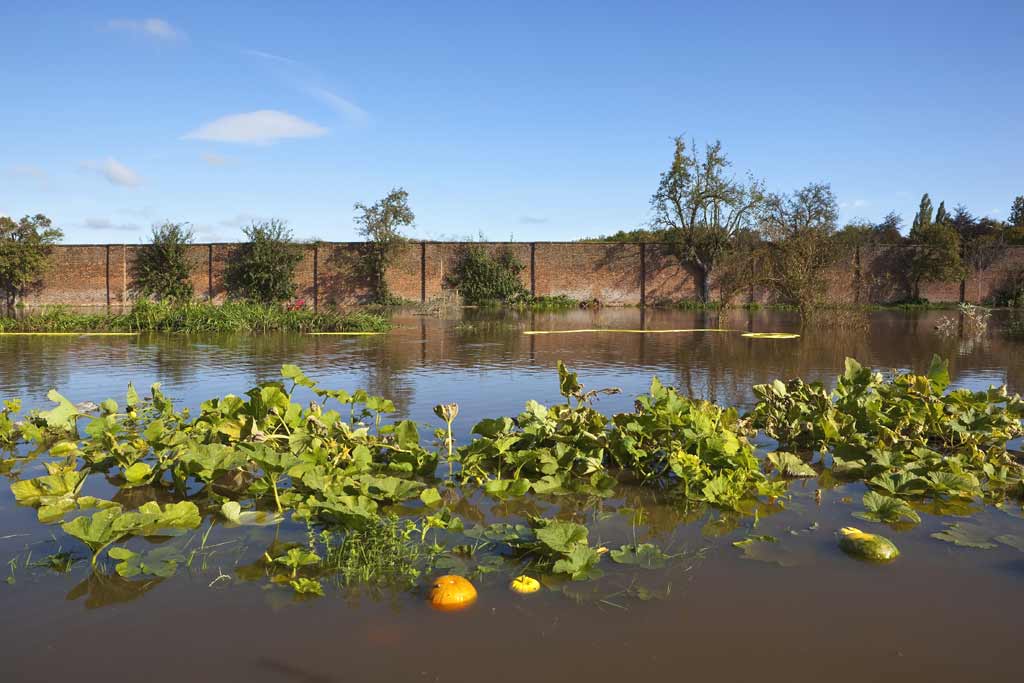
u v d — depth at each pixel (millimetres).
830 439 4637
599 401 6566
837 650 2189
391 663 2092
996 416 4570
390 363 9711
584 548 2777
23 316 20500
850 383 5199
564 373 4785
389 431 4656
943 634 2291
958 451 4523
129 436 4566
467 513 3520
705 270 30969
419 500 3707
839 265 26984
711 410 4793
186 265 29609
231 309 17203
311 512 3314
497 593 2564
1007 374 8617
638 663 2100
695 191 30141
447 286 30875
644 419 4316
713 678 2023
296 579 2637
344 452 4105
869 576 2732
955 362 9969
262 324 16641
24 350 11562
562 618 2377
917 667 2098
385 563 2801
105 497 3758
